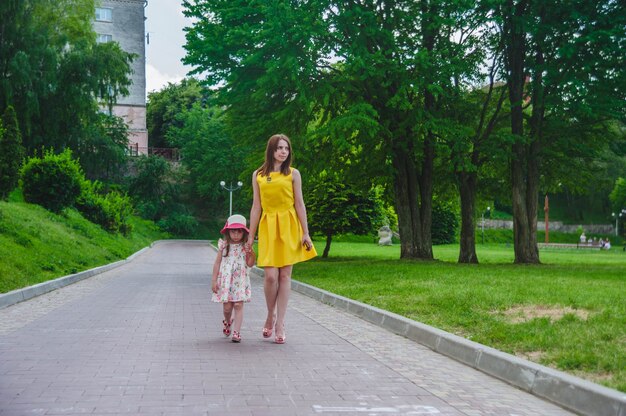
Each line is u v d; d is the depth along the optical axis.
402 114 21.55
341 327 8.73
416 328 7.80
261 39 18.02
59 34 42.03
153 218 64.75
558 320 7.90
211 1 19.52
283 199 7.14
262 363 6.07
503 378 5.62
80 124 44.31
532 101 22.95
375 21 19.17
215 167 66.25
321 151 21.86
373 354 6.71
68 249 21.30
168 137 75.25
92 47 43.41
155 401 4.58
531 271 17.94
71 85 40.28
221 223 71.00
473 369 6.08
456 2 19.05
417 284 13.09
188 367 5.81
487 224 86.12
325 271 18.56
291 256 7.14
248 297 7.21
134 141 67.81
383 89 20.80
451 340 6.81
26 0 38.09
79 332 7.89
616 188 84.31
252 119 20.61
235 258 7.23
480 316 8.55
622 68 19.98
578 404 4.59
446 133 20.62
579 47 19.84
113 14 67.44
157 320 9.12
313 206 30.22
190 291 14.13
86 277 17.89
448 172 25.06
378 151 23.66
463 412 4.47
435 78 19.81
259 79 17.88
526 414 4.48
